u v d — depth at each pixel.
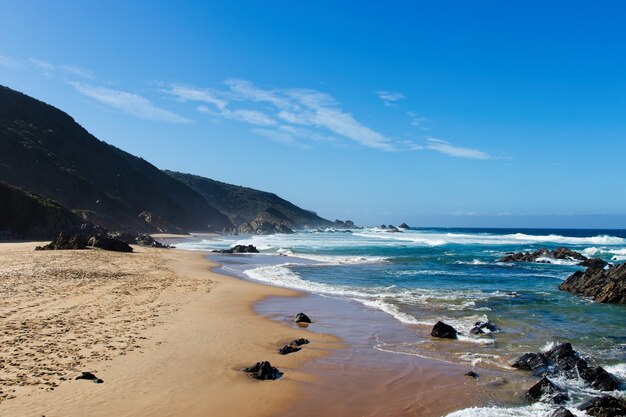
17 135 83.75
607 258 44.72
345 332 14.81
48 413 7.50
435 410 8.88
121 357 10.51
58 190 78.94
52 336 11.67
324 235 119.69
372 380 10.41
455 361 11.89
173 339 12.43
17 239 50.34
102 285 20.78
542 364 11.22
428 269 35.06
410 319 16.78
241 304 18.91
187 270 30.62
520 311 18.62
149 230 97.38
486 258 45.00
